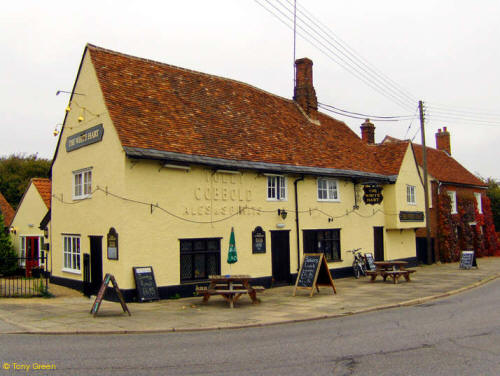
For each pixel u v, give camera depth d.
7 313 12.20
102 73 15.99
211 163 15.70
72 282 17.19
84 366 7.25
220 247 16.41
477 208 37.75
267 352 8.19
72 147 17.28
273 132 20.30
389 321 11.23
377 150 26.64
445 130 41.31
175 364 7.39
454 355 7.79
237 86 21.61
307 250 19.64
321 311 12.79
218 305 13.79
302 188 19.70
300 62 24.84
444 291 16.80
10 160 46.06
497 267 27.50
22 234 24.17
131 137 14.44
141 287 14.02
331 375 6.73
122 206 14.13
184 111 17.31
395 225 24.30
